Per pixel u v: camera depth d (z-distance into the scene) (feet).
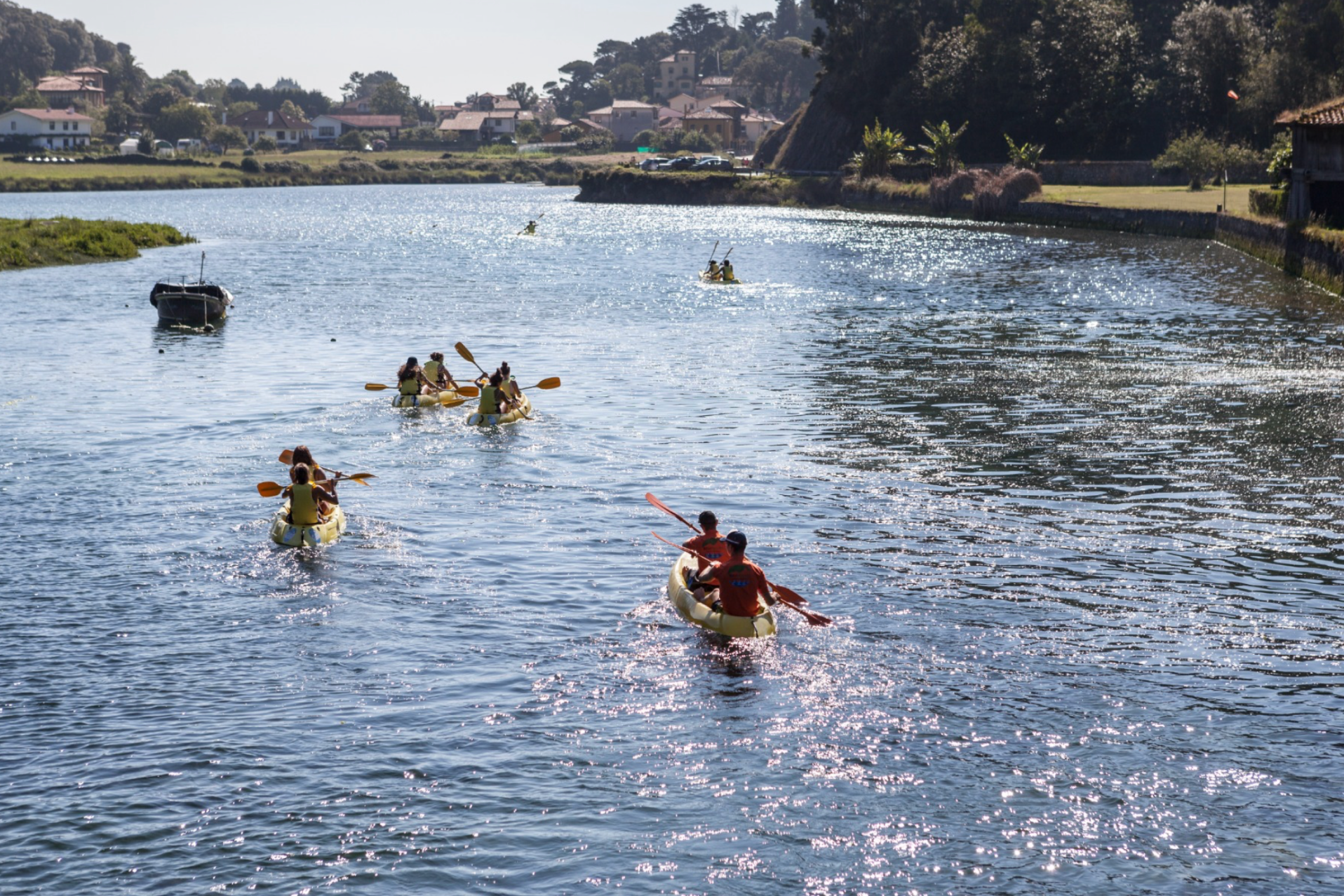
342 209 385.91
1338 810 30.19
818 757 32.99
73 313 129.90
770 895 27.09
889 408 78.48
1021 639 40.70
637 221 316.19
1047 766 32.45
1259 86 273.13
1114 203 258.37
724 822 29.89
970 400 81.20
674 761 32.76
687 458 65.31
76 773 31.73
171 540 51.31
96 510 55.77
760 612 41.68
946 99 352.08
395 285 160.45
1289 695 36.45
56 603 43.83
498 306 137.69
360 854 28.35
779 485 59.72
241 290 154.20
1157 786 31.40
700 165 463.01
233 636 41.01
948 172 332.39
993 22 349.20
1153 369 92.12
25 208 372.99
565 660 39.22
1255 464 63.16
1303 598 44.16
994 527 52.70
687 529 53.01
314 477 54.44
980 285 155.63
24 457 65.62
